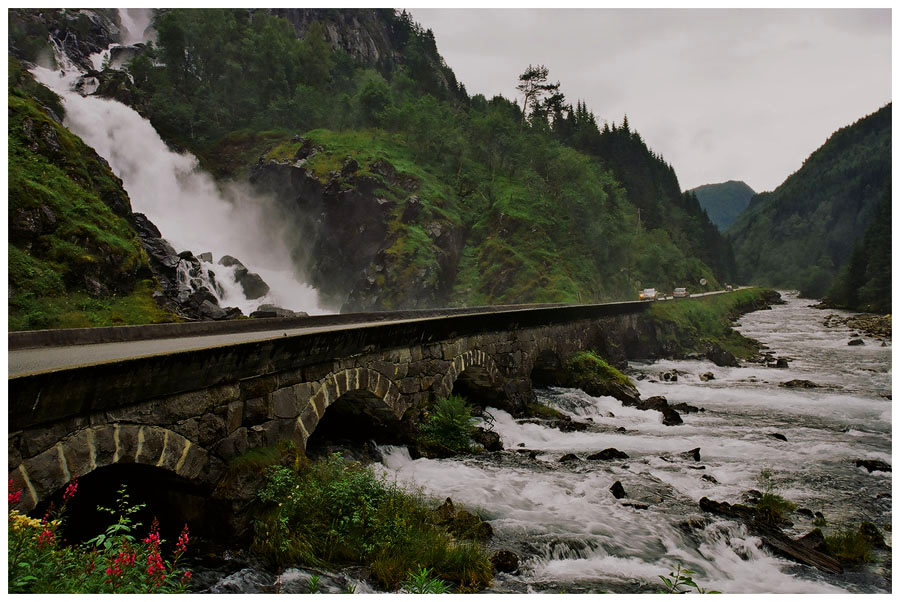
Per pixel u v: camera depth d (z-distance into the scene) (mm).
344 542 9617
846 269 102188
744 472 16391
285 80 104750
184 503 9609
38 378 6430
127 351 11938
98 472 9492
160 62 103625
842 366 40156
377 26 166875
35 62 83000
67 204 32906
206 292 41594
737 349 47500
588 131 151250
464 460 15648
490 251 75375
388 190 74875
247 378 10102
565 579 9570
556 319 27906
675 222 145375
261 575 8703
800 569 10758
